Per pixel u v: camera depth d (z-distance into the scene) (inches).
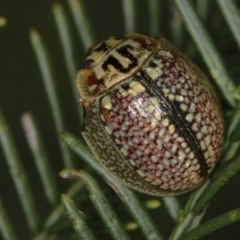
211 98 2.6
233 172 2.4
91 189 2.4
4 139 2.6
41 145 2.6
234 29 2.5
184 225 2.5
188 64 2.6
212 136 2.5
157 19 2.7
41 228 2.6
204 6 2.8
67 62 2.7
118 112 2.6
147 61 2.6
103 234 2.5
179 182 2.5
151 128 2.5
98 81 2.6
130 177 2.6
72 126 2.7
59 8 2.6
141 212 2.4
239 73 2.7
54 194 2.6
